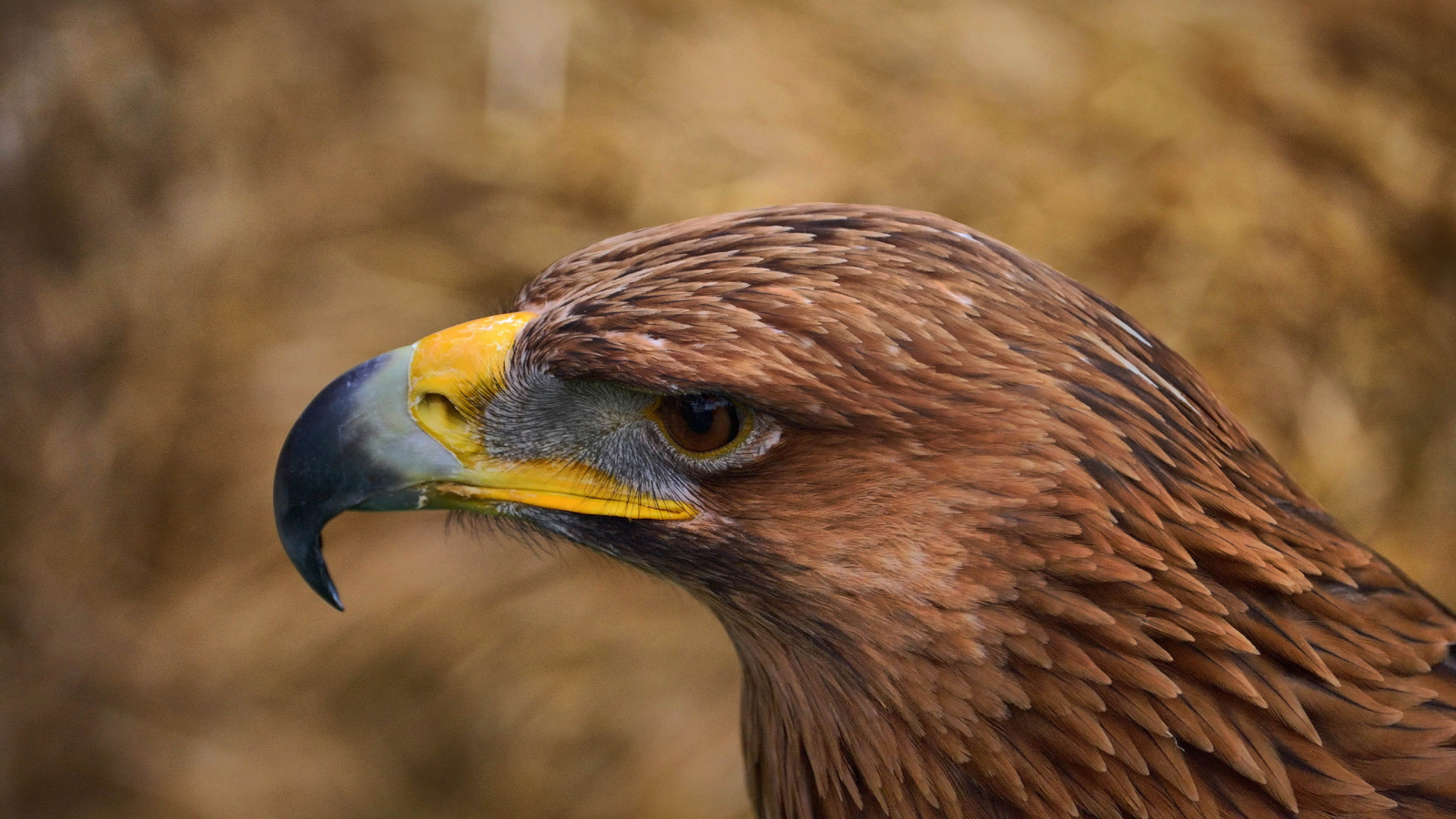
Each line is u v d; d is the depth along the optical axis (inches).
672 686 370.0
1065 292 155.3
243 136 470.9
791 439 148.9
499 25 467.2
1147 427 148.6
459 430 169.9
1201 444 155.1
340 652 390.6
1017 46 449.7
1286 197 418.0
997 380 144.6
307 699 392.5
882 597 150.0
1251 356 401.4
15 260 472.4
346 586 394.0
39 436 450.3
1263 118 430.9
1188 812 147.8
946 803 154.9
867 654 154.1
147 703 405.7
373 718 386.3
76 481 439.5
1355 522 389.4
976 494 144.3
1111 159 427.8
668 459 158.1
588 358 153.4
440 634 383.9
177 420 434.0
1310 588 153.9
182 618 410.9
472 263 434.3
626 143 439.8
